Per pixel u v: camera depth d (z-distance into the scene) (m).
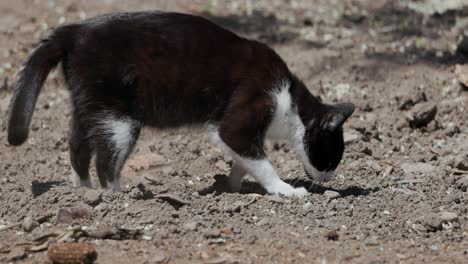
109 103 10.70
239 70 11.04
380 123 14.16
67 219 10.02
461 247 9.68
